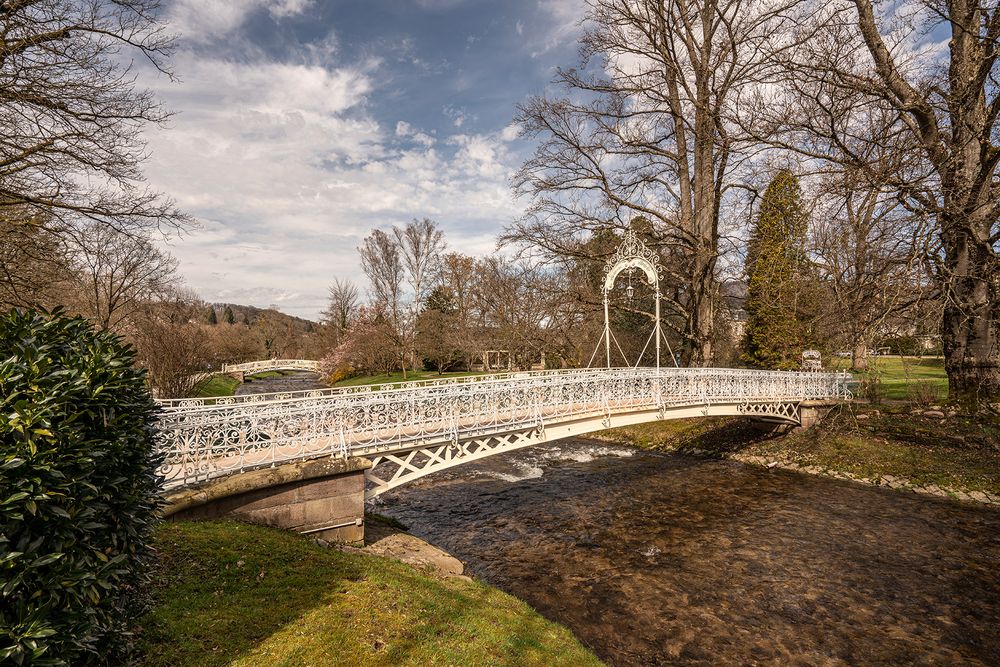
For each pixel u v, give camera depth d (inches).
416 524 449.7
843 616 290.4
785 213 783.7
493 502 517.0
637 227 878.4
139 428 147.5
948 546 387.9
